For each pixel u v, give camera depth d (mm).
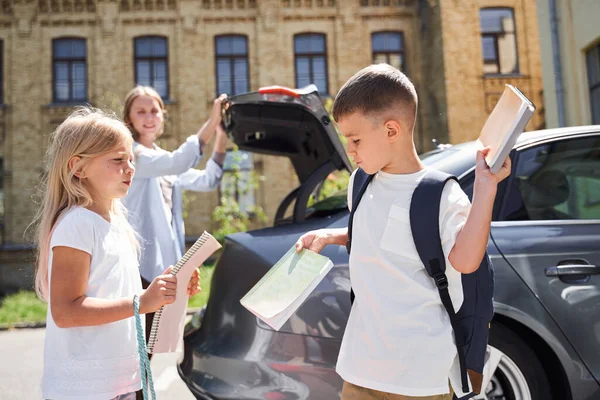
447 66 14523
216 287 2744
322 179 3098
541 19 11359
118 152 1829
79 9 15000
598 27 9727
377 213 1672
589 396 2494
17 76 14789
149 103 3369
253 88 15234
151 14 15148
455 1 14641
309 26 15414
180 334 1902
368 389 1653
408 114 1649
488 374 2459
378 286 1644
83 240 1704
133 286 1868
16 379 4746
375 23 15500
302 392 2348
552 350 2500
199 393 2516
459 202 1563
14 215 14453
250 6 15352
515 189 2711
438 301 1594
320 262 1786
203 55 15219
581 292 2518
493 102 14570
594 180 2877
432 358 1556
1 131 14680
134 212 3082
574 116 10523
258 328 2461
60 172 1806
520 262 2500
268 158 15016
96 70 14969
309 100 3010
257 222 14930
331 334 2377
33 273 2184
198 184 3598
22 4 14836
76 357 1702
